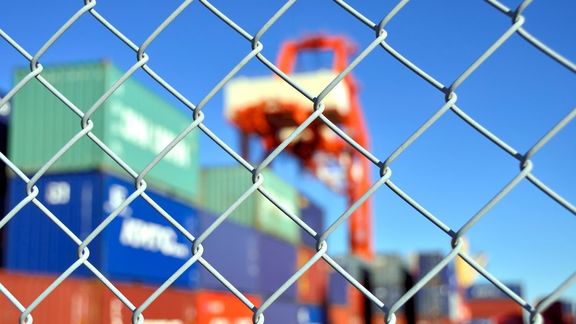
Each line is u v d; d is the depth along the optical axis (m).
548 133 1.48
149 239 16.09
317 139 38.00
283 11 1.80
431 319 41.50
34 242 14.55
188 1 1.89
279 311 23.48
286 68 44.31
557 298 1.41
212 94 1.84
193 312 17.28
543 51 1.50
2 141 17.11
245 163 1.80
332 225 1.68
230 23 1.85
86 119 2.00
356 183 45.66
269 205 24.66
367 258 43.50
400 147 1.63
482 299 53.12
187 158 19.12
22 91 16.22
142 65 1.94
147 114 17.41
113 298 13.38
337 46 43.69
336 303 31.48
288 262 25.52
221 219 1.81
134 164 16.38
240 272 20.62
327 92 1.73
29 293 11.13
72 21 2.02
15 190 15.35
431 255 43.28
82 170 15.13
